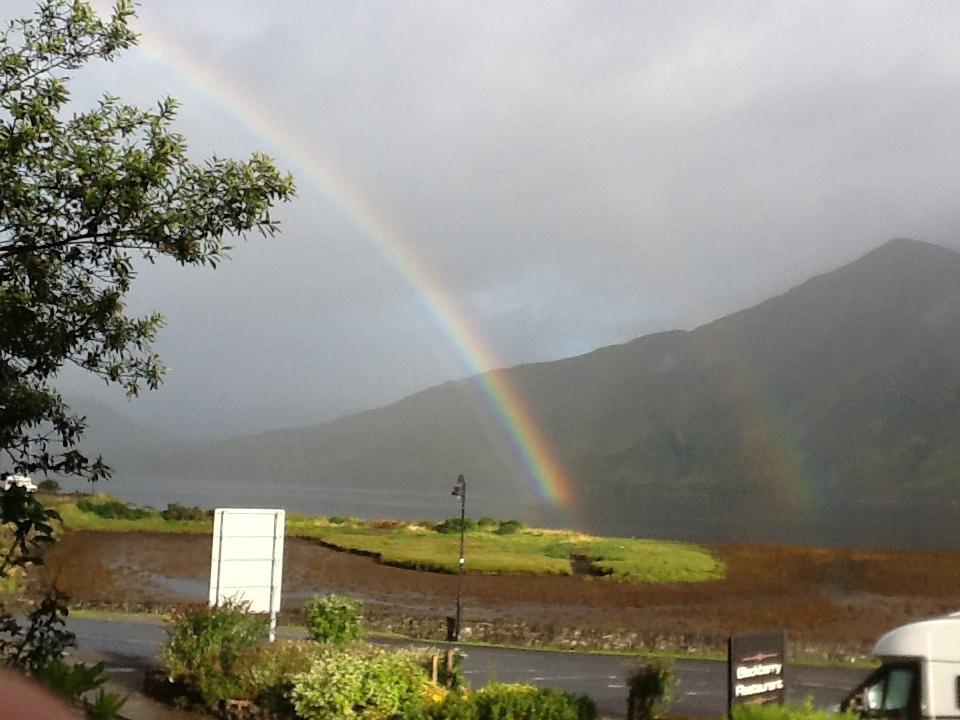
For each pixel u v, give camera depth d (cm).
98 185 551
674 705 1677
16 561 531
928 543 11006
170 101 597
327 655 1412
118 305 617
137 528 6044
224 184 605
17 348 575
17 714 222
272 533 1686
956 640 991
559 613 3200
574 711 1145
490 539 6462
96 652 2016
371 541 5816
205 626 1492
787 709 1018
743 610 3353
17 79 574
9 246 570
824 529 14512
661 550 5594
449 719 1159
